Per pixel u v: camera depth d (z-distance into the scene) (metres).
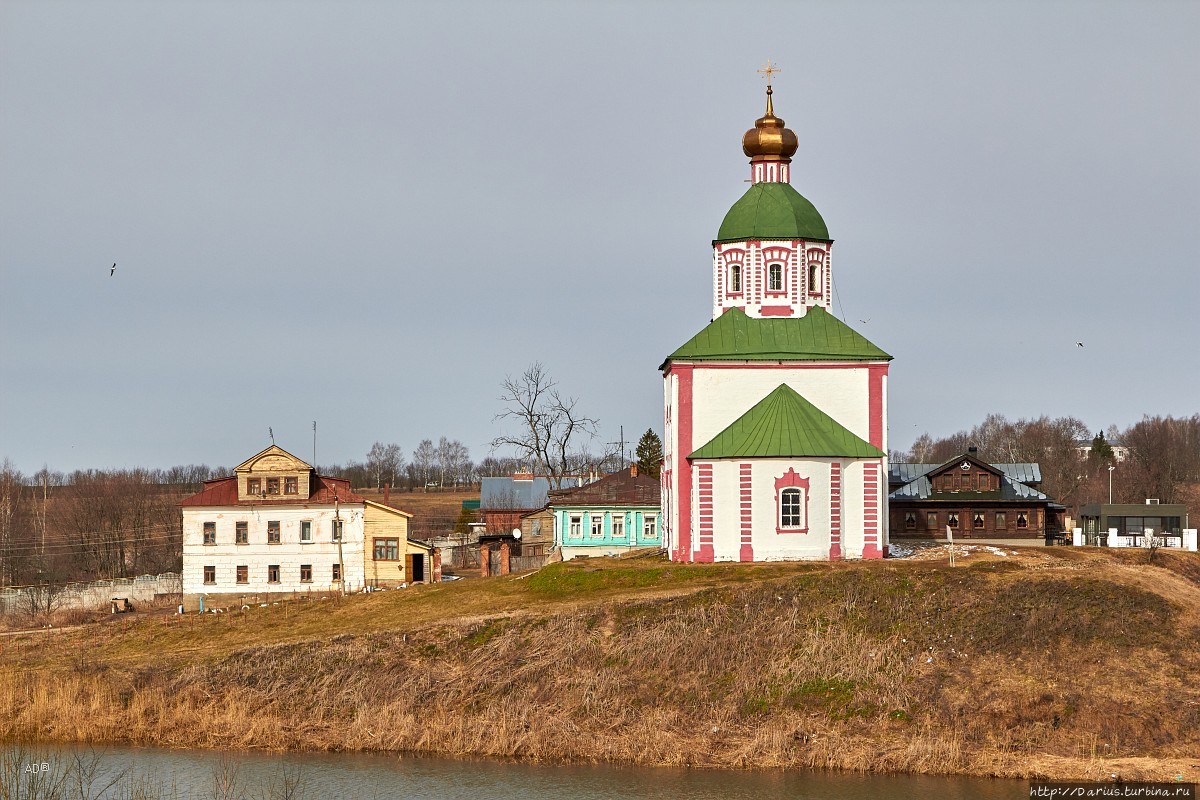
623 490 177.25
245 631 125.12
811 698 100.75
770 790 89.62
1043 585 110.56
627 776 93.00
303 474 162.75
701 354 132.25
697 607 111.75
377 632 114.88
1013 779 90.38
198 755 98.69
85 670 112.81
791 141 141.00
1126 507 164.25
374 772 94.31
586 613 112.69
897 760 92.75
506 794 89.44
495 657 109.00
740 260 136.75
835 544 125.19
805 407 129.50
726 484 127.06
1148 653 101.81
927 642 105.38
